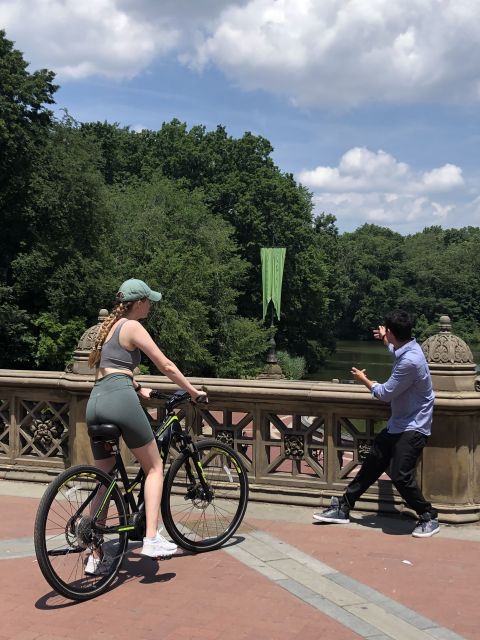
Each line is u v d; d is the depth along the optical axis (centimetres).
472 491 497
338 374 6756
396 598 366
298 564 414
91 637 321
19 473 606
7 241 3278
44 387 593
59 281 3209
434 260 13112
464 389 488
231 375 4319
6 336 3152
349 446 527
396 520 503
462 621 339
